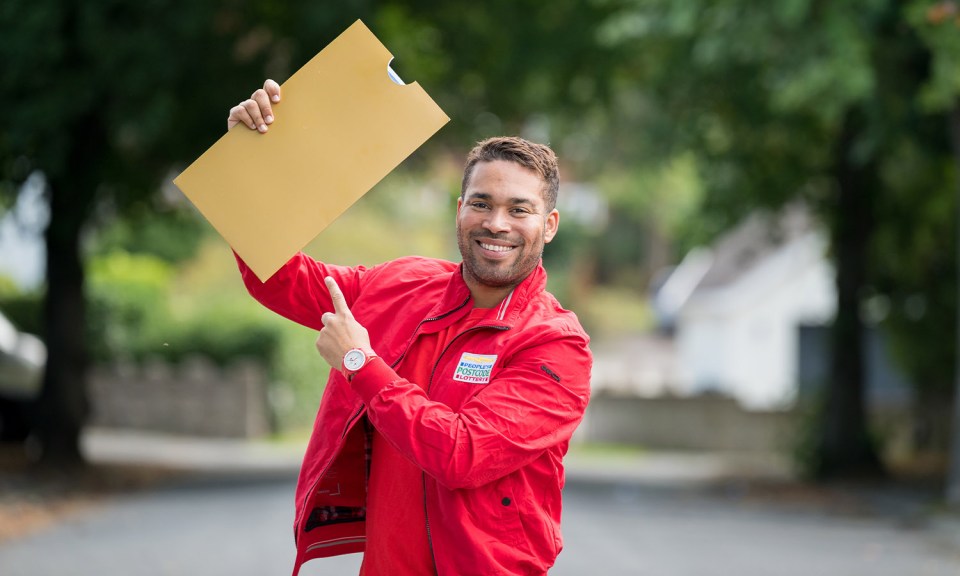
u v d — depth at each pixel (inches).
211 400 1136.8
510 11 819.4
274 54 710.5
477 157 160.9
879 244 940.6
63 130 642.8
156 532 525.3
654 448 1273.4
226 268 1643.7
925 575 463.5
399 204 1942.7
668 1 665.6
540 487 157.6
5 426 847.7
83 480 717.3
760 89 787.4
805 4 599.2
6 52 612.7
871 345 1218.6
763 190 911.7
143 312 1177.4
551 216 166.7
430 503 156.1
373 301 168.9
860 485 834.2
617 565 468.4
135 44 612.4
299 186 159.3
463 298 162.2
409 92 161.0
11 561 444.5
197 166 159.9
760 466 1061.1
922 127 706.8
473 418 149.3
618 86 934.4
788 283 1496.1
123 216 806.5
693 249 1053.2
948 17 565.0
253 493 683.4
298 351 1193.4
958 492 671.8
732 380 1531.7
